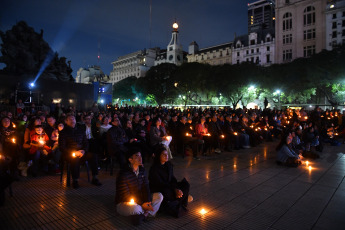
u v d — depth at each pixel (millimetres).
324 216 4156
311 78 32438
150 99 55719
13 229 3641
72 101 24875
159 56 101750
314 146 10883
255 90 39688
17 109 15102
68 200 4770
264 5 121250
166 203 4121
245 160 8625
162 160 4309
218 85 40062
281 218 4062
